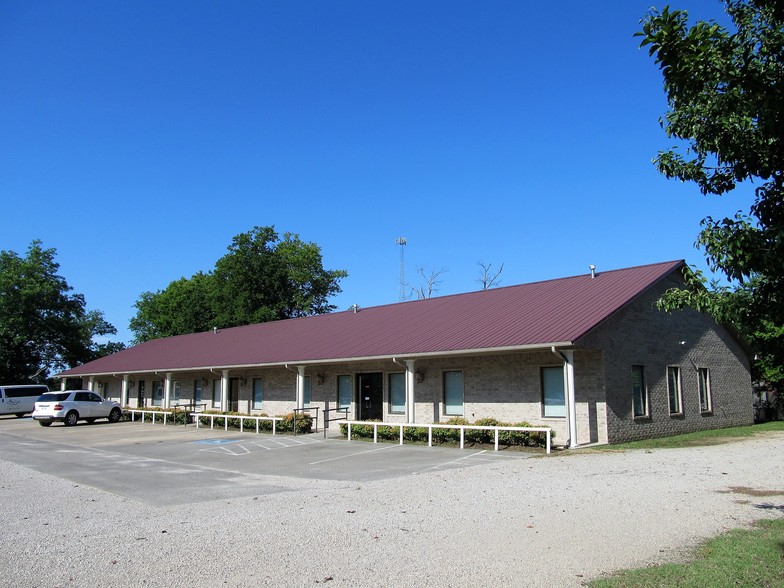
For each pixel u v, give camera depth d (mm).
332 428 25625
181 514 9086
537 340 17625
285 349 28266
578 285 22703
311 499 10141
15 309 55156
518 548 6852
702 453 14930
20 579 5996
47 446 21719
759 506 8766
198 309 58219
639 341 19859
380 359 21938
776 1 5633
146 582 5867
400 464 14688
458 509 9023
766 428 23156
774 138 5699
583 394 18547
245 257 54656
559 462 13992
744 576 5695
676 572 5844
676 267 21500
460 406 21594
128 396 41438
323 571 6129
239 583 5805
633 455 14836
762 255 5477
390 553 6730
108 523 8523
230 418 27000
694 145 6805
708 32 5262
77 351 58688
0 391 40250
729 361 24828
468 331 21172
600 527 7730
